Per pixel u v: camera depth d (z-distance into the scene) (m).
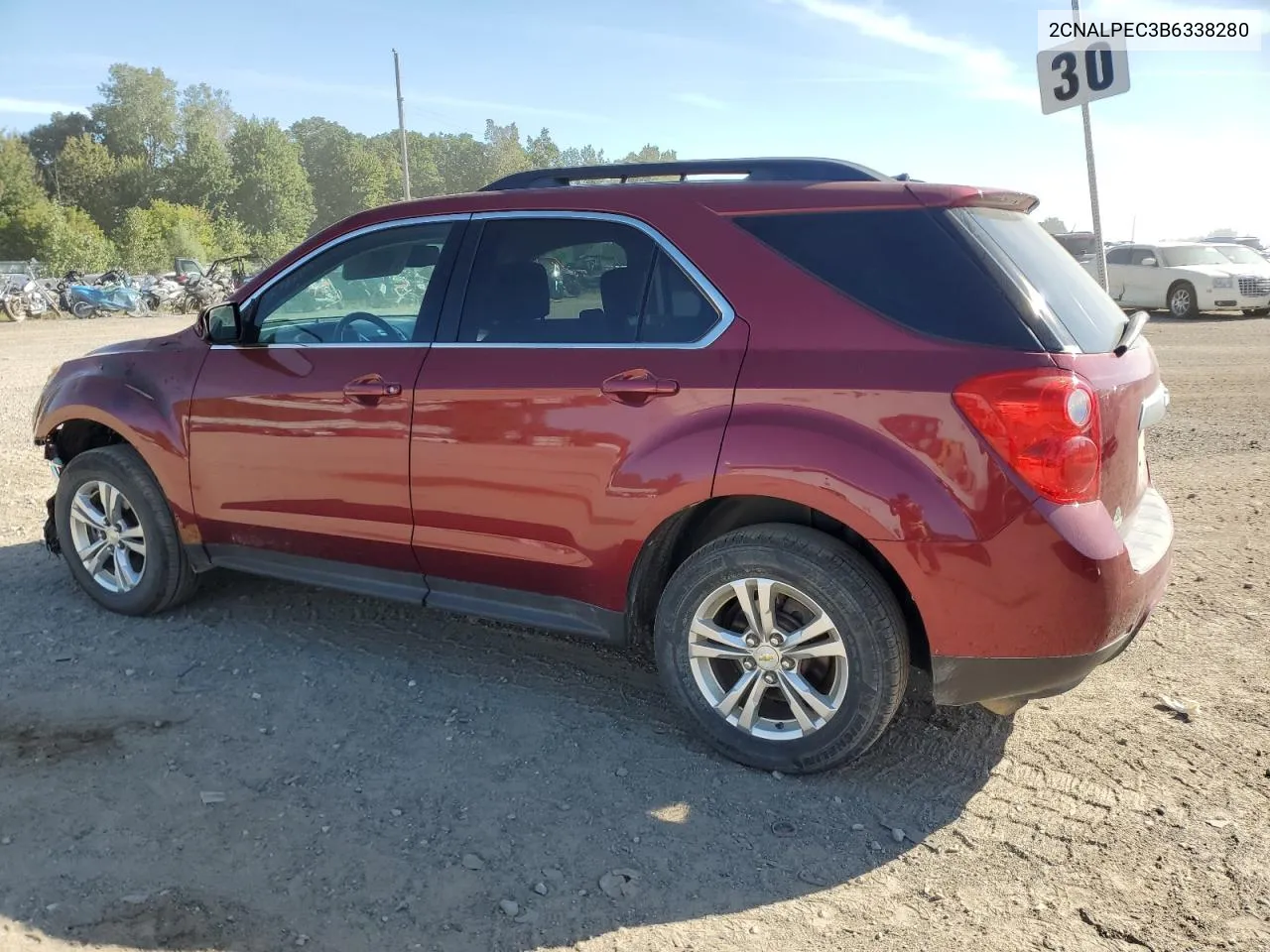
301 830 2.89
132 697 3.71
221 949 2.40
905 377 2.86
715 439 3.06
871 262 3.02
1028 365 2.76
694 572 3.23
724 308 3.16
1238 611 4.52
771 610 3.13
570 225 3.47
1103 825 2.93
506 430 3.42
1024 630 2.83
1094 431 2.80
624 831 2.92
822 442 2.93
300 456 3.89
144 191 96.75
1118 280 21.67
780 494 2.98
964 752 3.37
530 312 3.50
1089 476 2.80
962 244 2.93
